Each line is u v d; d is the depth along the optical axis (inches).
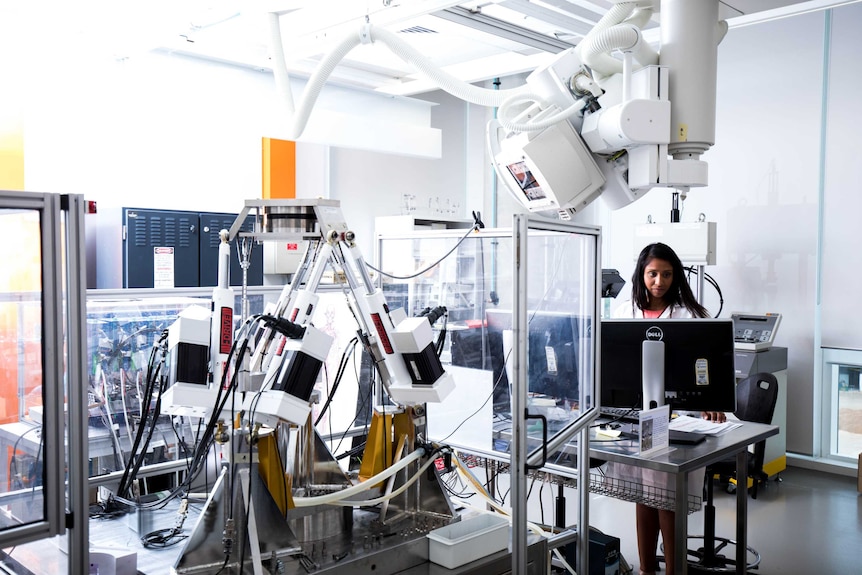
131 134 167.0
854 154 197.5
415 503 82.4
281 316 73.9
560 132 90.3
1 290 58.7
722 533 157.5
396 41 94.6
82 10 126.6
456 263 115.0
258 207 74.1
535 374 83.7
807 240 206.1
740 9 98.5
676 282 139.2
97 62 152.0
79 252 60.1
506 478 175.3
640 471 117.9
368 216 251.6
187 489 80.7
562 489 125.0
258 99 160.7
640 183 88.9
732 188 218.8
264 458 69.7
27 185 150.8
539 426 84.6
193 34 130.4
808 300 206.4
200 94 151.9
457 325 114.5
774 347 199.2
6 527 59.1
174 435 95.4
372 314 75.1
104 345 91.0
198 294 101.1
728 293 220.7
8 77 146.0
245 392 68.9
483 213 279.0
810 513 170.2
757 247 214.8
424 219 199.2
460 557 76.8
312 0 103.7
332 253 75.2
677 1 87.5
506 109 92.5
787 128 208.4
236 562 67.2
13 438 60.6
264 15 104.8
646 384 113.6
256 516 68.0
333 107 176.1
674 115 88.3
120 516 85.9
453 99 281.7
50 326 58.7
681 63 87.7
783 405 200.4
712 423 125.1
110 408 91.3
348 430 108.2
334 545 74.4
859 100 196.1
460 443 114.3
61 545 71.2
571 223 89.0
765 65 211.5
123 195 167.3
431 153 194.9
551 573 111.2
